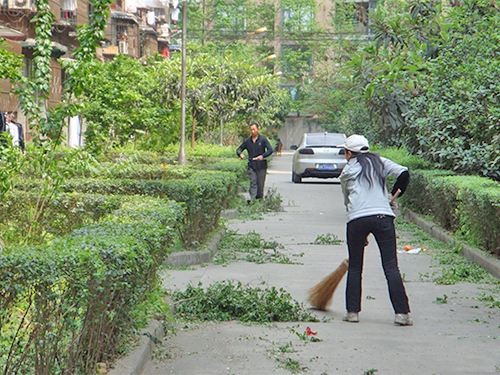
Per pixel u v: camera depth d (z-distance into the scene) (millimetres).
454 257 15242
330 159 36906
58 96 40750
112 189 15188
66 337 6367
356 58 23281
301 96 89625
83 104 12898
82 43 13039
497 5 21656
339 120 69188
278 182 38844
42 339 5867
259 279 12922
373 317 10438
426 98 22578
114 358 7414
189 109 40125
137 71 38094
